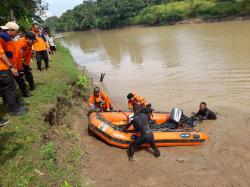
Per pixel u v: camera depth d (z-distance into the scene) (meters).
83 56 27.77
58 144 6.65
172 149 7.54
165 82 14.29
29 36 8.17
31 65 13.12
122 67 19.52
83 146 7.45
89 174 6.22
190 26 51.03
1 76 6.43
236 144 7.57
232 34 30.75
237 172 6.40
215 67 16.33
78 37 64.19
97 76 17.20
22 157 5.47
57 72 11.80
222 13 52.62
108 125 7.97
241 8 50.53
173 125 8.34
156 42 32.06
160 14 64.50
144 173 6.46
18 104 7.04
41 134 6.34
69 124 8.23
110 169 6.61
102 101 9.32
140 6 77.56
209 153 7.25
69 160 6.33
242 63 16.59
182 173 6.43
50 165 5.50
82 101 10.73
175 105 10.98
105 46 35.19
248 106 10.18
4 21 15.64
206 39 29.02
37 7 24.64
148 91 13.05
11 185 4.75
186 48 24.53
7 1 16.75
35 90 8.93
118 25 79.75
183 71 16.23
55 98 8.40
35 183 4.96
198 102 11.07
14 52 6.85
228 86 12.61
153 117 8.75
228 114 9.61
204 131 8.45
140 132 7.13
